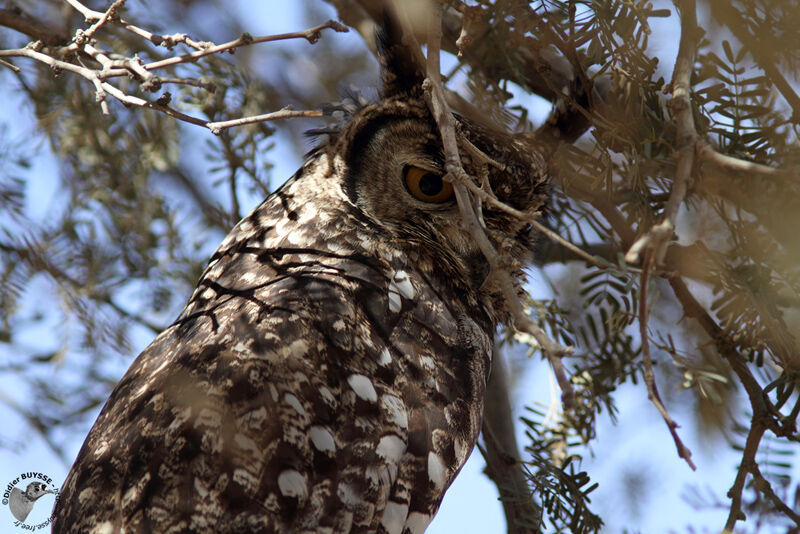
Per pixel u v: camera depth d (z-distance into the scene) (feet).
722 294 27.37
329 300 25.34
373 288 26.48
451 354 26.81
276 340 24.02
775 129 22.54
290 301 25.07
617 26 22.11
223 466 22.17
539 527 25.77
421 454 24.67
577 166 27.20
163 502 21.88
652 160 22.71
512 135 27.50
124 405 24.22
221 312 25.44
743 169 18.61
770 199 22.80
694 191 24.00
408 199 28.58
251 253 28.25
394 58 29.43
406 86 29.17
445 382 26.12
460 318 28.07
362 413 23.94
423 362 25.95
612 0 22.07
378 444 23.82
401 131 28.50
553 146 28.25
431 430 25.13
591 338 30.99
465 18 22.76
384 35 29.73
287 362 23.71
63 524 23.12
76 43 23.40
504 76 24.57
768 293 23.47
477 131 27.40
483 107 24.76
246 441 22.45
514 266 18.71
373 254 27.55
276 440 22.65
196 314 26.35
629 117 23.04
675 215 17.57
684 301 25.32
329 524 22.70
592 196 26.76
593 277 26.78
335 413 23.59
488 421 30.81
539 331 16.66
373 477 23.53
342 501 22.97
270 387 23.20
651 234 17.03
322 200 28.99
